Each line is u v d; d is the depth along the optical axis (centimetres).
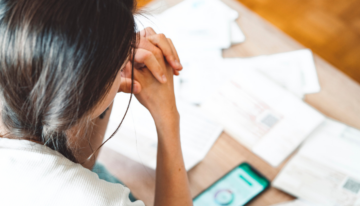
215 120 81
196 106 84
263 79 88
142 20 97
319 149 75
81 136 47
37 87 31
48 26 29
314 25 192
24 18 29
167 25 100
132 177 70
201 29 99
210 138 78
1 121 38
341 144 76
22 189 35
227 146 76
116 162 72
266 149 75
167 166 60
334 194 68
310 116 80
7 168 36
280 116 81
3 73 31
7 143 38
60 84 31
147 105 61
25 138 39
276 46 96
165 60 64
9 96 33
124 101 83
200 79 88
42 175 36
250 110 82
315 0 200
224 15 102
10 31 29
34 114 35
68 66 30
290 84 87
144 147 75
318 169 72
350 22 193
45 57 30
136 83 58
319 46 184
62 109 33
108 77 34
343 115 82
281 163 74
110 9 32
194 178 71
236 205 66
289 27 191
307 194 68
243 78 88
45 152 38
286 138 77
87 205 36
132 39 37
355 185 69
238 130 79
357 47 184
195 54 94
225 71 90
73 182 37
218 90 86
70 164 39
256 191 68
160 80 58
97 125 64
